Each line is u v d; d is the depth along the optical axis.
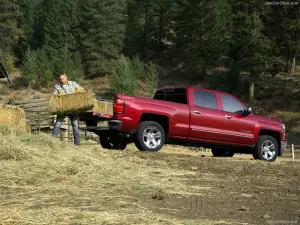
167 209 4.45
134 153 8.74
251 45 49.09
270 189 6.05
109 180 5.89
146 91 62.12
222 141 10.52
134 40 84.12
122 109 9.41
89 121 10.55
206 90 10.50
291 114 45.16
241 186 6.16
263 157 11.11
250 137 10.88
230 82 53.50
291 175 7.53
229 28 62.94
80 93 9.32
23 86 67.50
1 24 84.81
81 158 7.02
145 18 86.69
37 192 5.03
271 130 11.28
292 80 56.78
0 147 6.64
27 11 95.75
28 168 6.09
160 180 6.15
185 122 9.98
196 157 9.10
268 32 59.41
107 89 57.50
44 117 16.19
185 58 65.00
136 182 5.86
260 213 4.52
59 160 6.69
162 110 9.73
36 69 68.75
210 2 62.59
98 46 74.38
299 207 4.93
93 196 4.91
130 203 4.61
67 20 81.75
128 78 55.56
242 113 10.82
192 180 6.40
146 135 9.56
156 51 83.00
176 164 7.86
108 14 76.19
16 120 9.23
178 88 10.47
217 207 4.71
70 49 79.56
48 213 3.99
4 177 5.60
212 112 10.33
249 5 51.44
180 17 65.62
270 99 50.06
